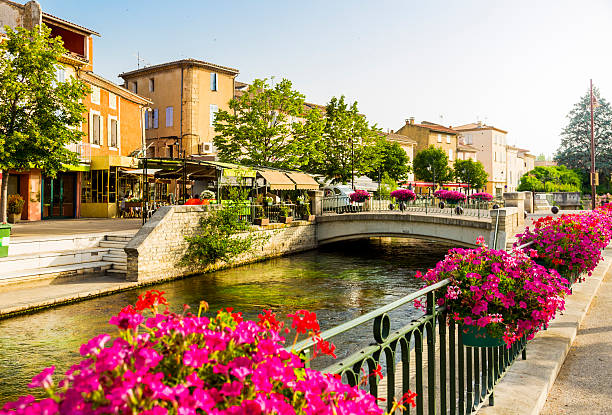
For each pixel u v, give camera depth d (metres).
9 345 9.89
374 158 39.53
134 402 1.20
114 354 1.35
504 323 3.68
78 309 12.74
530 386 4.14
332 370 1.92
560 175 61.34
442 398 3.40
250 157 33.06
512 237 21.03
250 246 22.00
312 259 24.64
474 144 83.12
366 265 22.75
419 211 28.33
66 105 18.52
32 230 19.97
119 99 31.70
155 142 42.38
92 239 17.98
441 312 3.52
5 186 18.05
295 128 33.31
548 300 3.70
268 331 1.74
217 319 1.77
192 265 19.05
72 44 29.17
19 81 18.00
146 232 16.84
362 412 1.63
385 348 2.52
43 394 7.59
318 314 13.27
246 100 32.66
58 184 27.62
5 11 26.25
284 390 1.62
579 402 4.14
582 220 8.08
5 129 17.89
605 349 5.61
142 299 1.82
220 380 1.53
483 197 37.75
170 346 1.50
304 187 27.27
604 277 10.60
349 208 30.31
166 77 41.94
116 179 28.73
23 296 13.07
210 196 23.61
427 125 71.38
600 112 66.25
